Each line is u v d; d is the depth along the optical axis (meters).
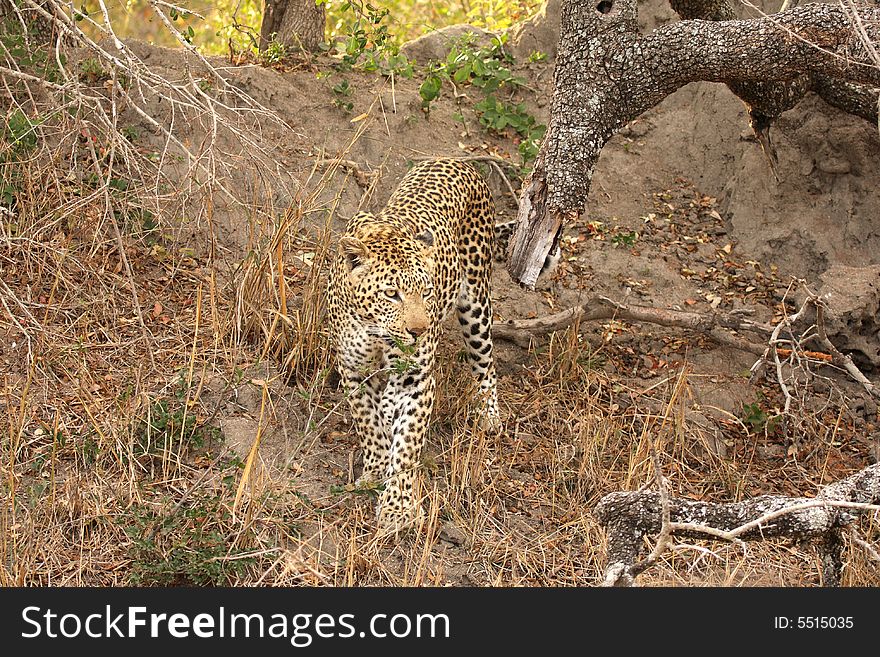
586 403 6.68
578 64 6.77
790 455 6.69
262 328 6.40
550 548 5.61
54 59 7.17
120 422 5.58
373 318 5.39
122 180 6.98
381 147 8.31
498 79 8.90
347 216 7.72
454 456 5.82
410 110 8.63
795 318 6.54
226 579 4.89
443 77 9.09
